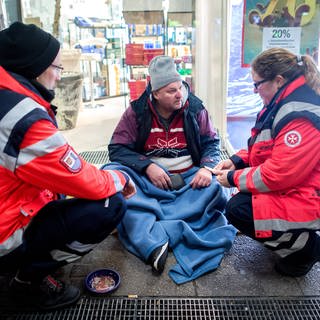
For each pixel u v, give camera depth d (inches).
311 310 55.0
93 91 187.3
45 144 46.3
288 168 55.3
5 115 44.9
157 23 123.7
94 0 178.2
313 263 62.1
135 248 66.9
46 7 153.9
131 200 70.4
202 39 119.3
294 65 56.7
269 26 92.9
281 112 56.5
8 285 60.4
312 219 57.0
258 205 58.6
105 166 74.7
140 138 76.5
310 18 91.2
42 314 55.0
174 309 55.3
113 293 58.6
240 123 149.6
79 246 54.5
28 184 49.7
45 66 49.4
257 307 55.6
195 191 74.3
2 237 48.1
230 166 71.3
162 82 69.1
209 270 63.0
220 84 114.4
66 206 52.8
